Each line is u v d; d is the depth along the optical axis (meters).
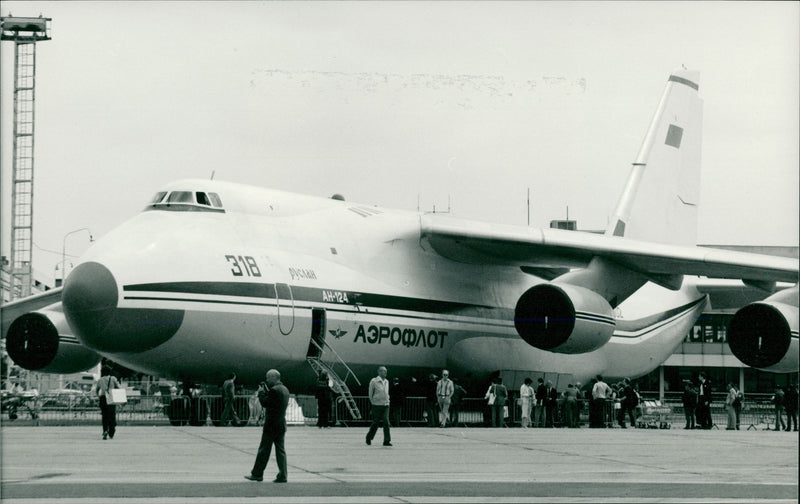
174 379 23.48
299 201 25.31
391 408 26.34
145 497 11.33
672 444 19.98
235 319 22.31
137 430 22.16
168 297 21.48
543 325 24.78
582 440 20.86
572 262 27.53
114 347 21.48
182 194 23.19
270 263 23.17
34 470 14.05
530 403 26.67
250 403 25.00
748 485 12.84
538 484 12.80
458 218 26.56
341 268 24.72
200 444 18.25
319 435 21.11
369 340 25.00
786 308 25.28
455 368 27.58
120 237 22.17
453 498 11.41
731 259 24.92
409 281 26.25
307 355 23.91
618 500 11.32
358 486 12.48
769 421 38.09
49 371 26.55
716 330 58.19
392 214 26.95
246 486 12.38
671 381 59.88
